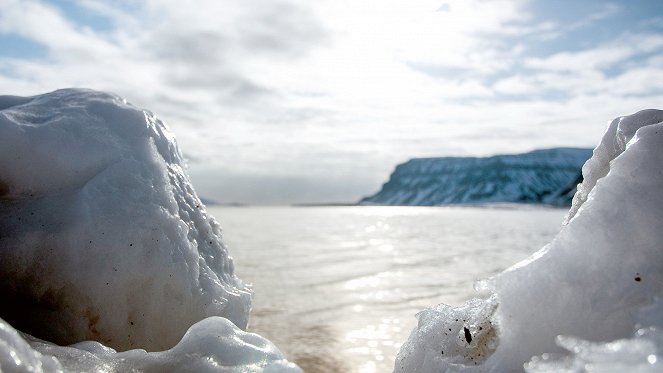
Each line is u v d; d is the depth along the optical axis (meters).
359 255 23.27
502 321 1.91
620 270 1.74
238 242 30.52
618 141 2.26
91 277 2.84
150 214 3.07
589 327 1.68
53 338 2.77
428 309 2.59
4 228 2.85
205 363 2.11
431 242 30.83
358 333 8.72
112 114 3.35
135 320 2.93
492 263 18.98
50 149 3.03
